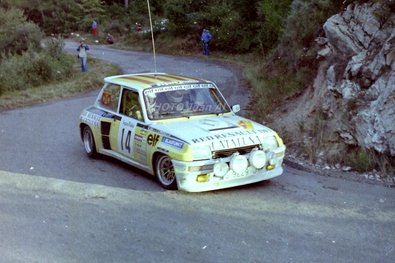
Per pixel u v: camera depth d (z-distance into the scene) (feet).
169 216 22.56
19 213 23.04
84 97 68.64
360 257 18.35
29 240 19.97
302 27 49.78
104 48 141.79
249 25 108.78
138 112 28.91
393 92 28.99
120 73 89.30
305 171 29.55
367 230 20.85
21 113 56.18
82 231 20.89
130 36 151.74
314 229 20.98
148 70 91.56
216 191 26.02
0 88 70.28
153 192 26.00
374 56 33.19
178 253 18.71
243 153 25.72
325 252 18.78
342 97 33.12
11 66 78.07
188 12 130.11
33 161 33.01
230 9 119.96
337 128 31.73
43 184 27.68
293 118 38.45
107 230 20.99
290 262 17.93
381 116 29.27
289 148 33.68
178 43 127.75
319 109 35.17
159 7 171.22
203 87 30.53
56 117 52.54
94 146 33.01
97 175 29.37
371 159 28.81
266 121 40.88
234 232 20.70
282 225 21.44
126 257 18.38
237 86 65.57
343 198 24.79
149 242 19.74
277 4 79.41
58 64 86.28
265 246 19.31
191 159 24.49
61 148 37.11
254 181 25.93
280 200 24.57
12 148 37.27
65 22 184.14
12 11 104.27
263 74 61.05
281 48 57.52
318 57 43.73
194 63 100.32
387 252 18.79
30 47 89.76
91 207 23.82
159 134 26.71
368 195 25.17
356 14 37.35
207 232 20.71
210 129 26.40
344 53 36.86
